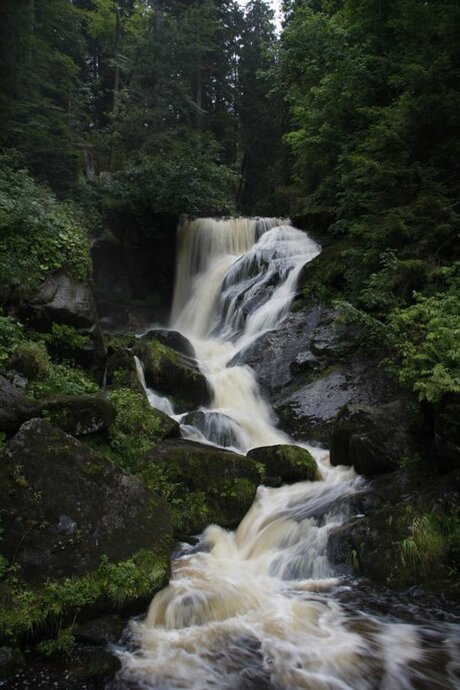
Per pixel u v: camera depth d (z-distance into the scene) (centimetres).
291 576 629
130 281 1916
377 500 702
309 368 1116
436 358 761
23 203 1066
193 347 1309
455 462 688
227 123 3400
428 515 630
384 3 1398
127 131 2545
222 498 728
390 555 604
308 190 2112
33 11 1912
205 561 638
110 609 522
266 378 1148
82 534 554
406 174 1128
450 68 1138
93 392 880
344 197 1395
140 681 449
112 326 1781
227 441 943
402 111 1149
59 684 438
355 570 614
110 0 3197
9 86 1719
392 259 1018
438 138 1185
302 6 1931
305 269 1357
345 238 1430
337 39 1510
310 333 1198
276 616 547
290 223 1797
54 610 490
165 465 737
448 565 591
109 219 1883
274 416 1052
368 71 1405
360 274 1160
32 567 516
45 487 561
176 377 1058
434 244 1066
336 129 1598
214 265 1847
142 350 1080
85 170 2214
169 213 1995
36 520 539
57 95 2197
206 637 512
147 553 571
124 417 820
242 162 3431
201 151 2514
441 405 717
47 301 962
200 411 988
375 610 554
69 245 1080
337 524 680
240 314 1470
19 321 913
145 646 496
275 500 766
